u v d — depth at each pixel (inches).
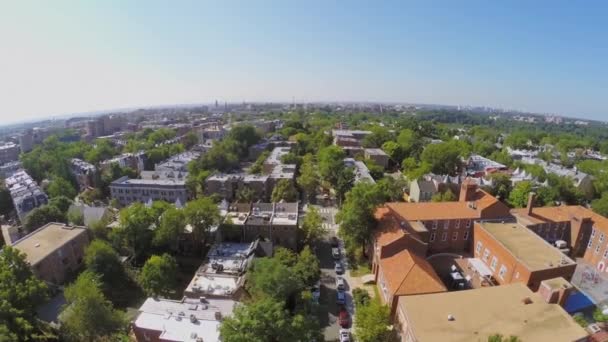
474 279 2402.8
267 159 5531.5
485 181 4269.2
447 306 1660.9
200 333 1694.1
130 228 2640.3
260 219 3009.4
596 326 1859.0
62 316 1844.2
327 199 4239.7
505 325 1518.2
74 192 4397.1
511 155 6515.8
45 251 2397.9
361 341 1740.9
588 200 4173.2
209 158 5290.4
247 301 1866.4
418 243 2294.5
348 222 2632.9
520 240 2397.9
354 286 2402.8
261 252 2657.5
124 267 2493.8
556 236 2864.2
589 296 2199.8
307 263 2269.9
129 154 5940.0
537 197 3587.6
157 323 1768.0
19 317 1604.3
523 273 2046.0
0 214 4089.6
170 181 4315.9
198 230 2773.1
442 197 3590.1
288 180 4094.5
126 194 4202.8
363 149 6181.1
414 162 5364.2
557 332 1473.9
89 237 2876.5
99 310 1775.3
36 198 3809.1
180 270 2630.4
